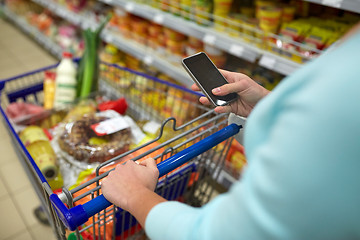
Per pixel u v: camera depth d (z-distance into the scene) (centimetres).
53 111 169
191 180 140
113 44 282
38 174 90
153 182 67
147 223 52
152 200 55
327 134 31
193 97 198
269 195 34
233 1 209
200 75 84
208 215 42
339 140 30
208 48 206
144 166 68
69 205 72
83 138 131
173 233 46
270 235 34
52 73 204
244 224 36
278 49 166
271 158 34
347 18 167
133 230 121
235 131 89
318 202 32
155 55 249
